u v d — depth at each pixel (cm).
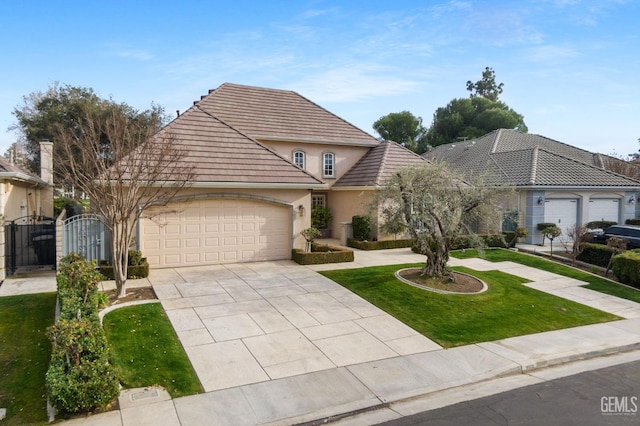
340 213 2392
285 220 1697
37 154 3322
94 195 1115
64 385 575
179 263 1526
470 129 4700
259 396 670
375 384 723
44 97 3503
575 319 1102
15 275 1354
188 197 1509
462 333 973
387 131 5053
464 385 741
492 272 1564
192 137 1658
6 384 680
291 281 1352
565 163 2438
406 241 2064
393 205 1403
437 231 1553
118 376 674
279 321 1003
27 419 586
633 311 1183
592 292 1350
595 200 2339
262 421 603
